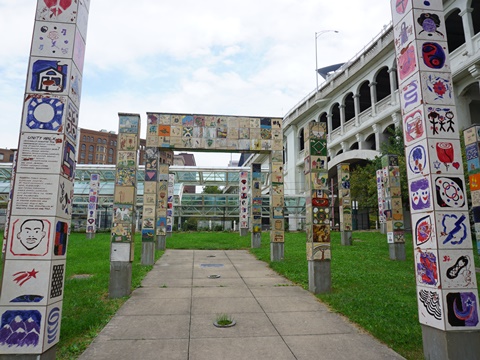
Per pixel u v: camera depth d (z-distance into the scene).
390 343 5.14
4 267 4.00
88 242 19.36
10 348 3.85
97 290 8.43
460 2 20.78
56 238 4.17
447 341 4.23
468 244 4.50
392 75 26.56
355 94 31.02
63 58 4.50
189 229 31.55
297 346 5.08
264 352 4.88
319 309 6.95
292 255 14.24
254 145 13.88
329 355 4.78
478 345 4.26
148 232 12.66
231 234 25.25
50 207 4.15
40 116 4.33
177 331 5.69
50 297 4.03
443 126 4.78
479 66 19.47
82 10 4.84
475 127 10.62
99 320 6.14
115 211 8.56
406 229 24.86
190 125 13.57
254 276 10.51
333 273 10.15
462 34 25.09
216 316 6.48
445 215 4.53
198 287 8.97
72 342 5.21
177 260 13.69
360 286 8.62
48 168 4.23
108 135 98.94
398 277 9.70
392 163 14.06
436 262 4.43
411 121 5.01
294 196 35.31
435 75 4.91
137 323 6.09
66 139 4.39
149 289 8.74
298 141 40.38
